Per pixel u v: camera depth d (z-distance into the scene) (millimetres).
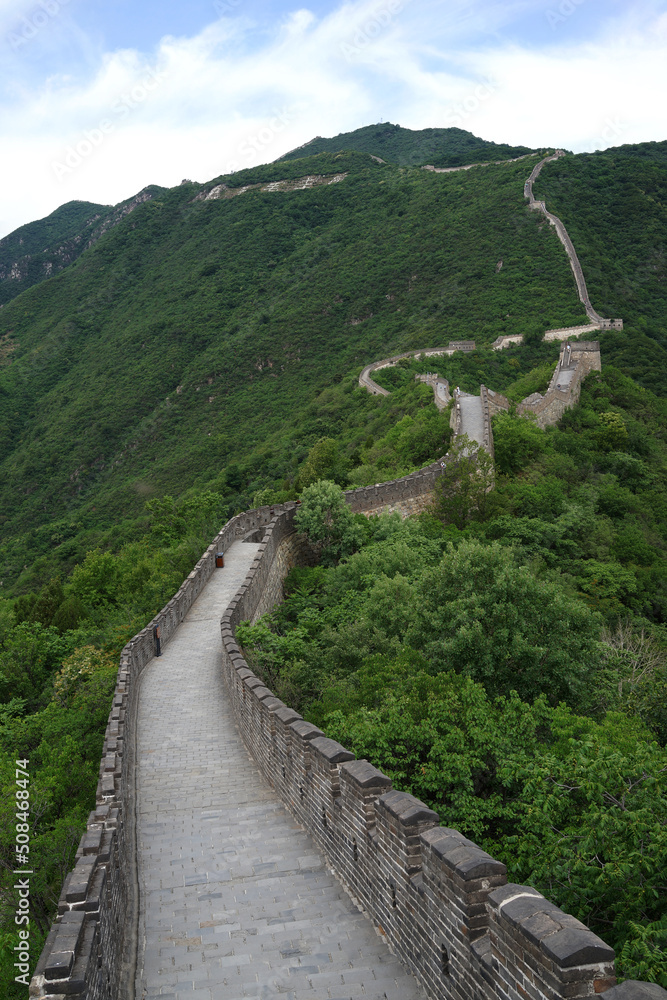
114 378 150625
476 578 18578
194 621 27422
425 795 12477
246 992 7340
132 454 126688
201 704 18938
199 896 9398
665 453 63094
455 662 17297
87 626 32562
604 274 124375
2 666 27250
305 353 140500
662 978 7137
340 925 8516
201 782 13883
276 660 20656
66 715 19609
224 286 176125
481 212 155250
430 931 6996
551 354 100188
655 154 176875
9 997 10469
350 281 155875
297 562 37031
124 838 10289
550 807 10070
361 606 25016
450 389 74875
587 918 9312
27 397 158875
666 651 26062
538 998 5219
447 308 130750
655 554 42406
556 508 43469
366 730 13070
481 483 41000
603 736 12250
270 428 113188
